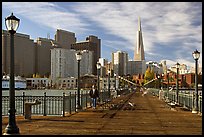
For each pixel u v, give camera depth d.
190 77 74.50
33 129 12.80
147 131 12.32
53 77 137.12
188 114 19.69
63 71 138.12
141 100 39.97
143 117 17.77
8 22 11.45
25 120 15.98
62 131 12.26
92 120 16.11
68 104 20.86
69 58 139.50
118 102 34.31
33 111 21.06
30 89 121.50
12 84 11.46
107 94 39.75
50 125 14.08
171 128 13.18
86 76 84.81
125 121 15.68
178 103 29.47
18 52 119.12
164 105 29.33
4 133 11.39
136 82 150.00
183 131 12.34
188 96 24.36
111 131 12.30
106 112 21.09
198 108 20.50
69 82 131.50
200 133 11.80
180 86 72.06
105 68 86.75
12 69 11.50
